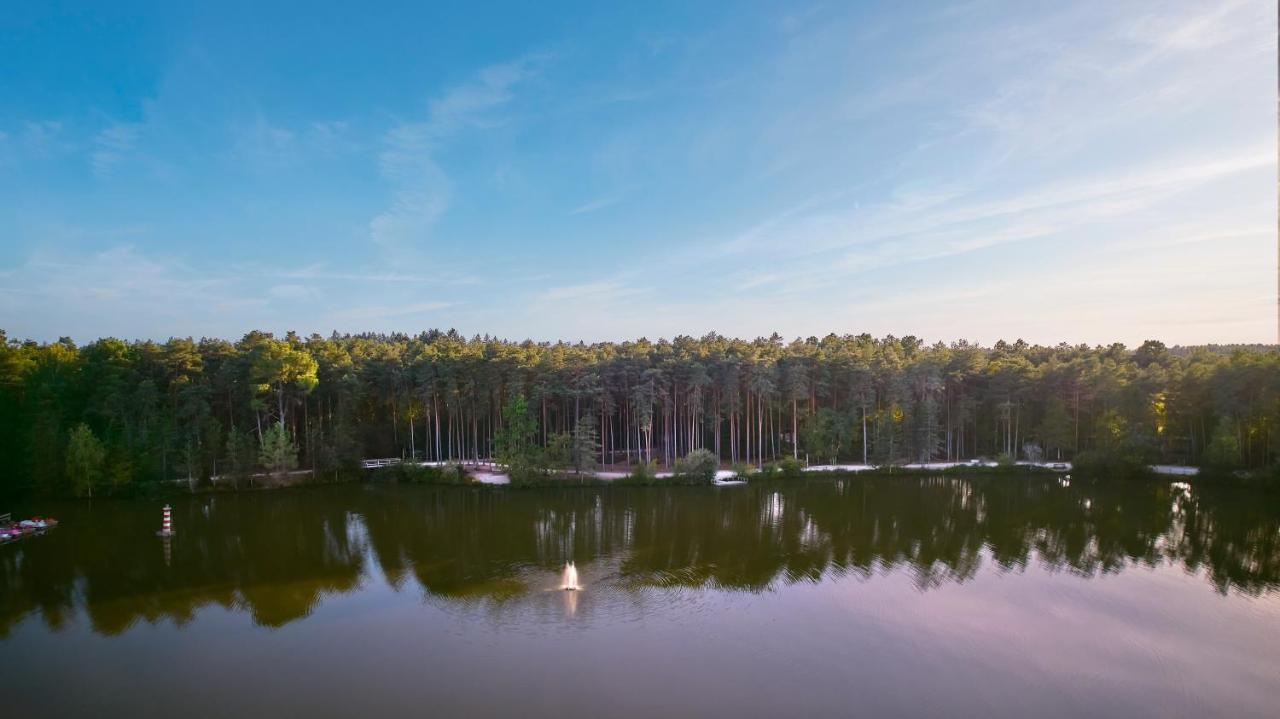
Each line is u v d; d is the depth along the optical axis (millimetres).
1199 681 28719
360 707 26562
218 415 86250
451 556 48344
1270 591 40000
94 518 61875
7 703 27047
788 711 26078
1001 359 111875
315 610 37375
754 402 104312
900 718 25625
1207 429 89438
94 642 33031
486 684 28375
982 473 87500
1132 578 42562
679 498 72062
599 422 108625
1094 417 98875
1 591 40875
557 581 42188
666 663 30266
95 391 77500
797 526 57875
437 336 170500
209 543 52469
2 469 70312
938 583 41469
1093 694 27609
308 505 68375
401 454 97312
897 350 126125
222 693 27750
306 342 101125
